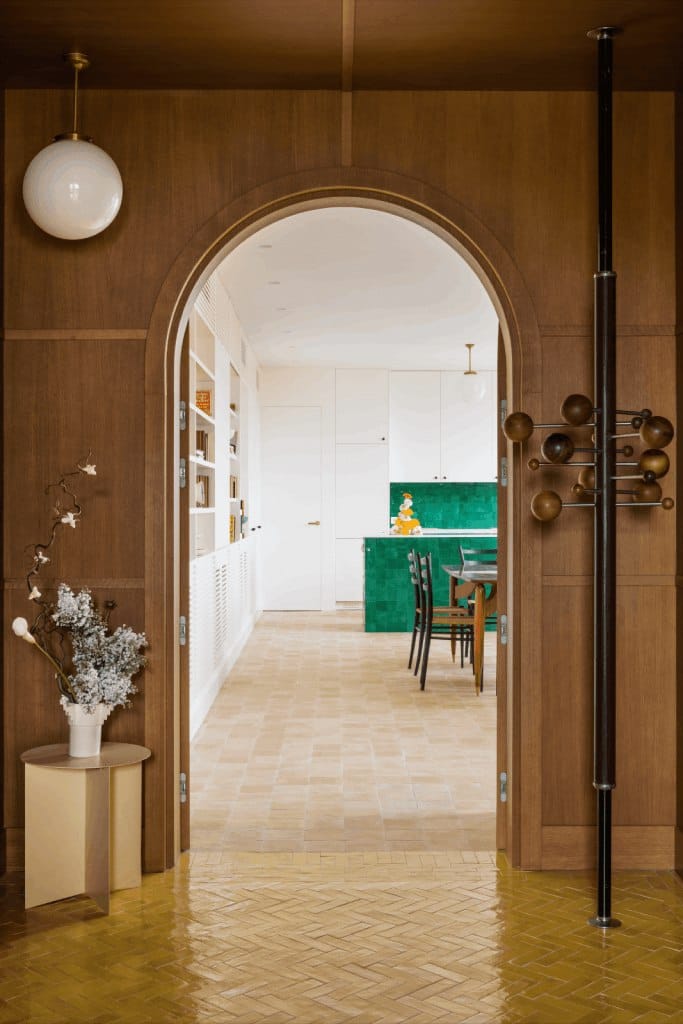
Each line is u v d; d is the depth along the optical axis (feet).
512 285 13.50
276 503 43.24
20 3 10.99
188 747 14.29
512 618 13.62
